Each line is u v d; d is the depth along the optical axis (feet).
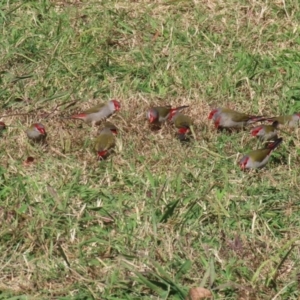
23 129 44.01
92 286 33.06
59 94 47.88
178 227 36.35
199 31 53.83
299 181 40.09
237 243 35.32
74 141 42.86
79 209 37.55
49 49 51.83
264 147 42.98
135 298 32.35
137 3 56.44
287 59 51.83
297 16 55.52
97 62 50.55
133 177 40.09
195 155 41.86
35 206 37.55
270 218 37.47
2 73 49.70
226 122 43.91
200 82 49.06
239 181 39.75
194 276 33.73
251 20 55.31
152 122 43.65
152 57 51.47
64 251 35.04
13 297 32.32
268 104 47.57
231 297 32.60
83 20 54.70
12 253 34.88
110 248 35.01
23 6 55.67
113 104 45.03
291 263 34.42
